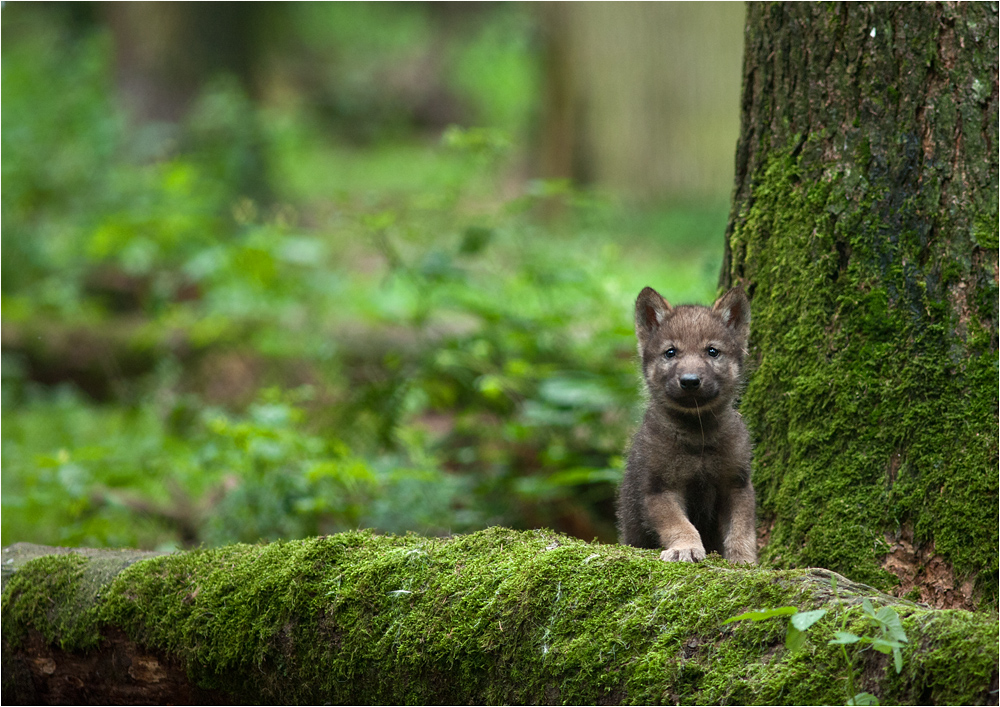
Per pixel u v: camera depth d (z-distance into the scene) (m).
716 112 29.39
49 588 7.49
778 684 5.12
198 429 14.50
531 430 12.20
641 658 5.57
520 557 6.38
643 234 26.84
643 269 21.73
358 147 44.66
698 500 8.08
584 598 5.93
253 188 24.52
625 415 12.12
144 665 7.10
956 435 7.17
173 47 27.02
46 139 22.19
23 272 20.75
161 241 17.83
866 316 7.56
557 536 6.73
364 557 6.73
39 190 21.39
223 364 17.11
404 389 12.52
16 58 25.25
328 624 6.49
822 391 7.69
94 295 20.39
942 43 7.46
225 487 12.66
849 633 4.93
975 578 6.95
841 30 7.80
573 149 30.94
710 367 7.83
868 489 7.39
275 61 41.34
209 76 27.58
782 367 8.04
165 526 12.19
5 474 13.70
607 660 5.64
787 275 8.07
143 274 19.48
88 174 21.97
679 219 27.70
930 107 7.48
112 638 7.18
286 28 42.69
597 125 30.47
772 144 8.29
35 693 7.60
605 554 6.21
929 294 7.39
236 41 28.44
